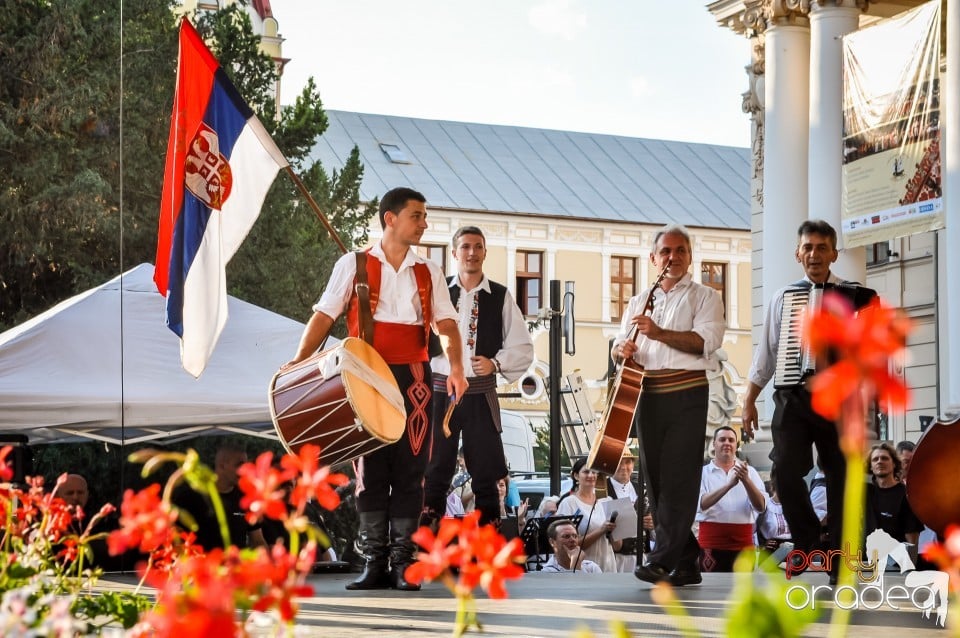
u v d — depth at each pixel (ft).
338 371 18.29
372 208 86.53
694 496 21.02
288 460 5.22
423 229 20.99
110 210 75.36
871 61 53.06
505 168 187.83
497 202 180.86
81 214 73.36
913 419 71.46
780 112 67.82
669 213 189.98
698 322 21.27
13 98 77.36
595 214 184.34
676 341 20.84
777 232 67.36
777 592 3.60
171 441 38.29
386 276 20.84
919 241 73.51
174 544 6.80
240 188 27.71
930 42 51.19
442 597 18.84
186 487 26.27
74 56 77.82
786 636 3.53
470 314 25.57
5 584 7.44
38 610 6.86
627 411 21.11
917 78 51.52
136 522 5.45
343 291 20.76
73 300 34.17
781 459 20.02
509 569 4.76
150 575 6.24
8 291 74.49
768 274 67.82
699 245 190.70
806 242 20.51
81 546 7.97
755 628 3.53
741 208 195.00
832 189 62.44
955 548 4.02
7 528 8.00
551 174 189.57
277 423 18.42
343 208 86.02
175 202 27.25
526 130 196.75
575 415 99.96
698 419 21.08
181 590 5.61
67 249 74.69
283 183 82.12
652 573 20.89
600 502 34.06
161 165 77.10
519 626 14.01
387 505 21.17
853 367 3.45
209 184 27.30
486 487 25.31
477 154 188.96
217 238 27.37
